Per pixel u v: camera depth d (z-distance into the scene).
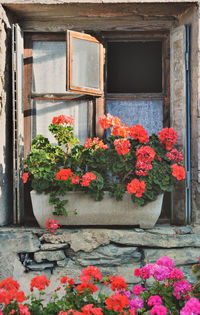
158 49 5.30
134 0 3.01
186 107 3.11
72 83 3.15
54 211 2.91
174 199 3.15
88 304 2.02
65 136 2.97
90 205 2.91
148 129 3.37
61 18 3.26
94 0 3.01
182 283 2.25
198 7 3.04
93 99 3.34
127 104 3.38
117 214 2.94
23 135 3.27
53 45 3.38
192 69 3.12
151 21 3.29
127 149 2.79
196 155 3.06
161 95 3.35
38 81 3.36
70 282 2.29
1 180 3.03
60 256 2.93
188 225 3.10
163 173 2.92
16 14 3.20
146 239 2.97
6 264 2.91
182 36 3.10
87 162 2.99
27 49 3.34
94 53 3.25
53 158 2.97
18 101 3.07
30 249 2.93
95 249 2.96
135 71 5.71
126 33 3.36
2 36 3.03
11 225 3.13
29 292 2.88
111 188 2.90
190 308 1.98
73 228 3.02
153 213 2.96
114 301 1.97
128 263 2.97
